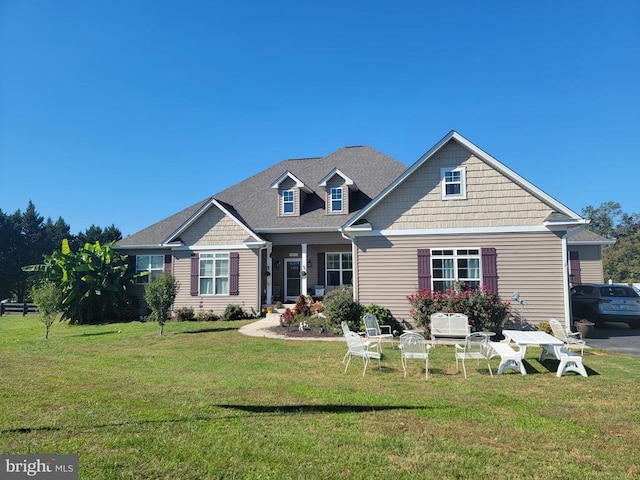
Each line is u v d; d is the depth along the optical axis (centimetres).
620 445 476
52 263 2120
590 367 909
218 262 1983
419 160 1488
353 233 1542
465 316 1158
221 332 1483
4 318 2695
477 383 770
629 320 1516
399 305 1484
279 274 2136
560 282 1363
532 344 835
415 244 1491
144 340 1360
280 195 2097
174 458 428
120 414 570
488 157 1436
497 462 427
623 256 5619
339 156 2473
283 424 534
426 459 432
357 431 511
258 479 385
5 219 6297
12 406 610
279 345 1196
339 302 1420
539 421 555
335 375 841
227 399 651
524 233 1407
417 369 899
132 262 2170
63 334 1681
